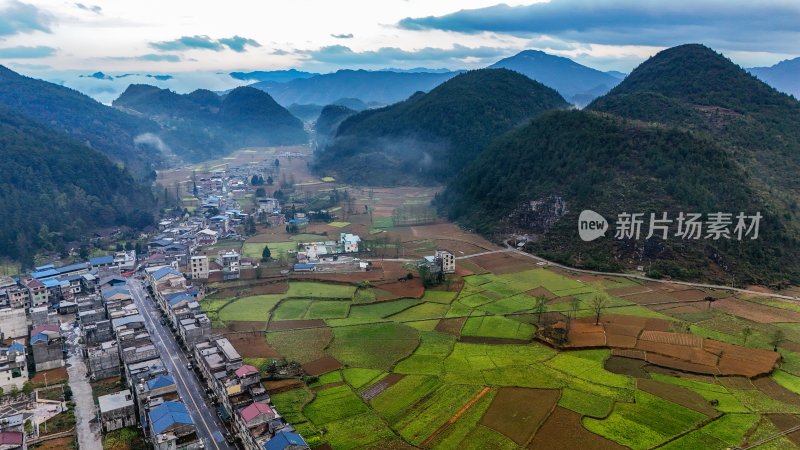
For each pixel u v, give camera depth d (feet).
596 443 406.21
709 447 402.72
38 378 530.27
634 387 488.85
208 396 485.97
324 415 444.14
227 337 600.39
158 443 374.84
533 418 438.40
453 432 419.95
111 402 452.35
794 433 420.77
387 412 449.48
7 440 390.63
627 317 644.69
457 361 542.16
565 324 619.26
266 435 387.14
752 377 504.84
